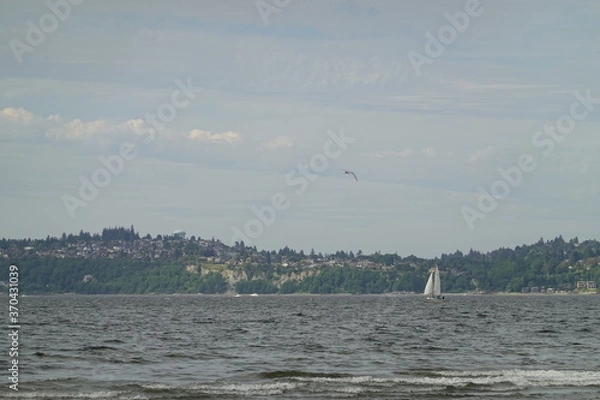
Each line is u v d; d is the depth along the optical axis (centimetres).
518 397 12369
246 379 14288
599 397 12400
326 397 12381
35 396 12338
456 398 12319
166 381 14050
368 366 16275
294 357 17838
